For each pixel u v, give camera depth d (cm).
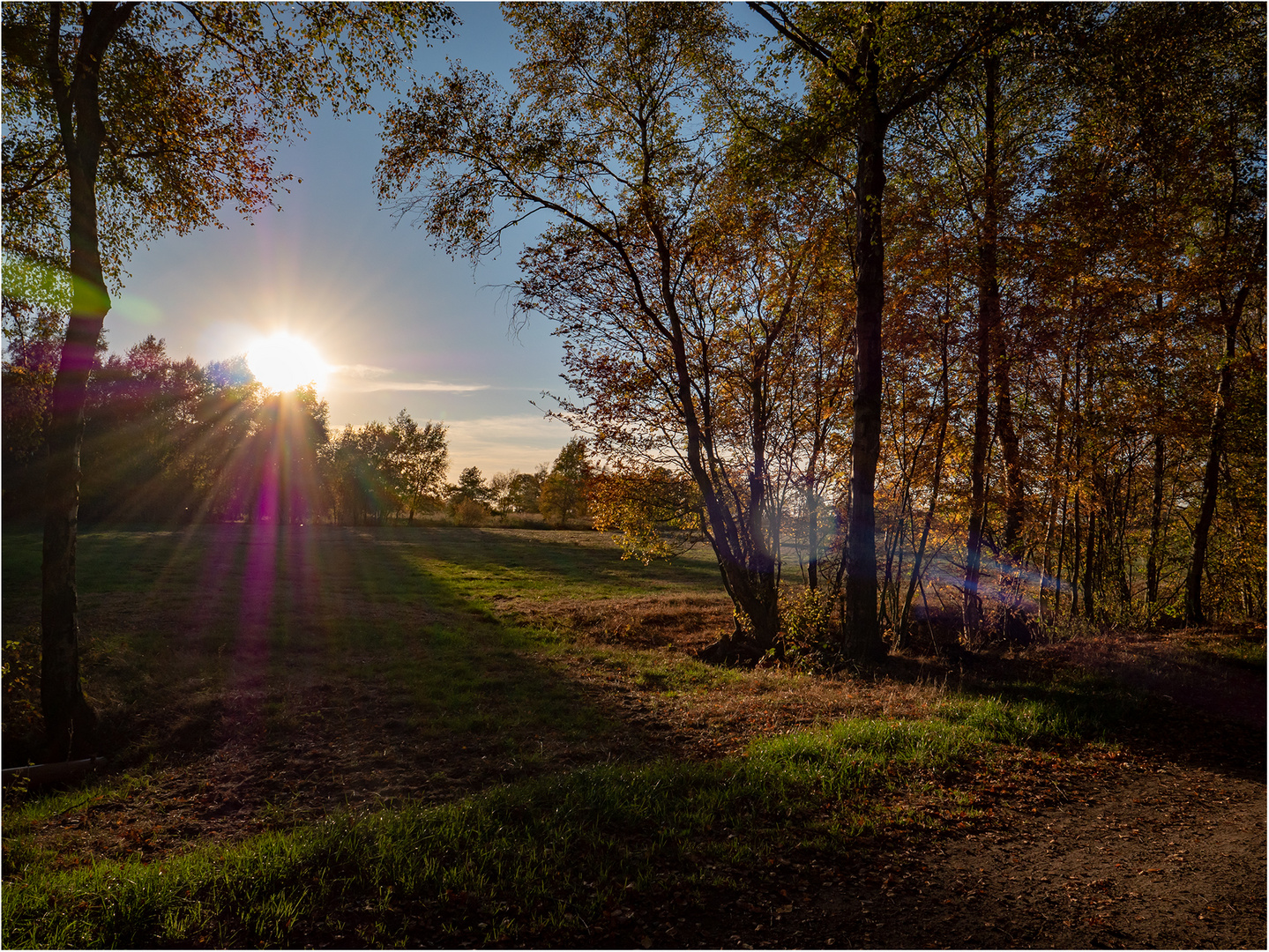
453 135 1457
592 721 1068
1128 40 1184
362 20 1038
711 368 1714
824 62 1241
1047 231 1371
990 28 1139
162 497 5750
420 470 7306
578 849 517
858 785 656
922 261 1426
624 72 1558
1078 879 490
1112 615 1814
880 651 1380
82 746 958
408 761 909
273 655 1491
